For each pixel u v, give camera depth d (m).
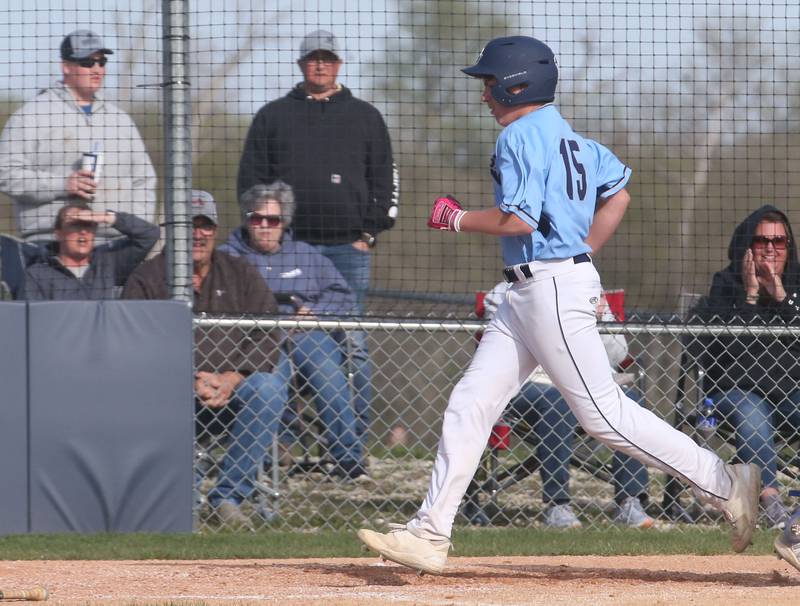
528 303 16.20
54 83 24.83
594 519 25.02
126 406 22.58
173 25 22.73
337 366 25.66
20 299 24.61
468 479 16.56
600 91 26.78
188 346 22.75
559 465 24.38
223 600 15.73
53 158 24.84
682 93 27.31
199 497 23.80
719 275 24.92
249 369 23.67
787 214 28.05
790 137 38.94
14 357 22.42
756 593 15.98
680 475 16.42
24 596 15.77
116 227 24.52
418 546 16.41
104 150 24.69
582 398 16.27
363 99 26.98
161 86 22.95
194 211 24.19
